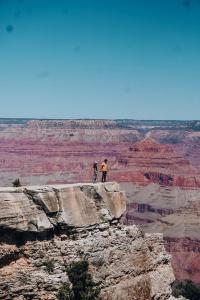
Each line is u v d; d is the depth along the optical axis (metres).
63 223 36.97
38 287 34.78
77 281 36.22
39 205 36.34
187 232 182.50
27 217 35.53
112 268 39.06
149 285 41.78
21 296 34.44
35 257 35.53
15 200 35.31
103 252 38.59
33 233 35.78
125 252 40.44
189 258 164.75
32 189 36.47
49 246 36.12
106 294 38.09
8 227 34.69
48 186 37.91
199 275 154.75
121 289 39.28
